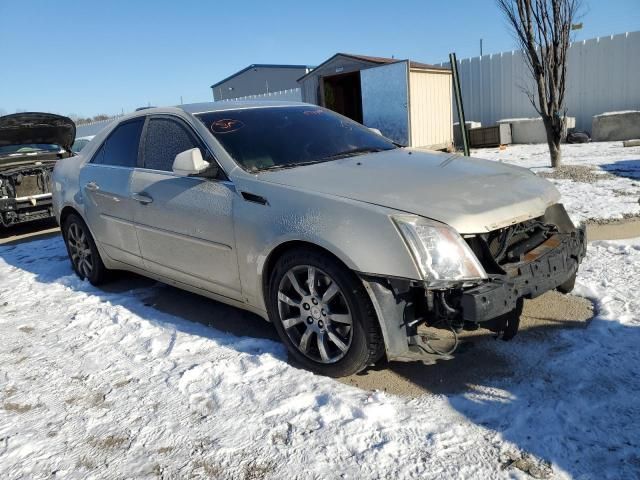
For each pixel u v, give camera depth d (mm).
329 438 2613
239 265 3521
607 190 7539
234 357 3504
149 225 4262
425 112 14391
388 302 2848
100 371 3531
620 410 2611
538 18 9484
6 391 3373
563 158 11469
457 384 2988
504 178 3410
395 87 13836
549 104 9781
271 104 4547
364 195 3068
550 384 2887
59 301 5012
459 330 2809
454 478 2285
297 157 3836
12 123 9031
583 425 2525
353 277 2934
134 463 2594
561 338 3375
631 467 2250
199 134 3947
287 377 3191
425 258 2727
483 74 17906
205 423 2846
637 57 14727
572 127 15617
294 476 2398
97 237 5039
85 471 2568
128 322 4297
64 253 7102
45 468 2611
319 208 3057
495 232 3023
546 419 2590
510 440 2475
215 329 4023
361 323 2934
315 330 3186
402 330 2861
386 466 2395
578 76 15789
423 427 2631
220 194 3615
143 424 2893
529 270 2916
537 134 15766
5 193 8742
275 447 2600
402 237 2764
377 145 4301
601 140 14672
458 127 16562
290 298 3303
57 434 2873
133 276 5664
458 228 2809
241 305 3711
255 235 3340
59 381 3447
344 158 3846
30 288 5523
